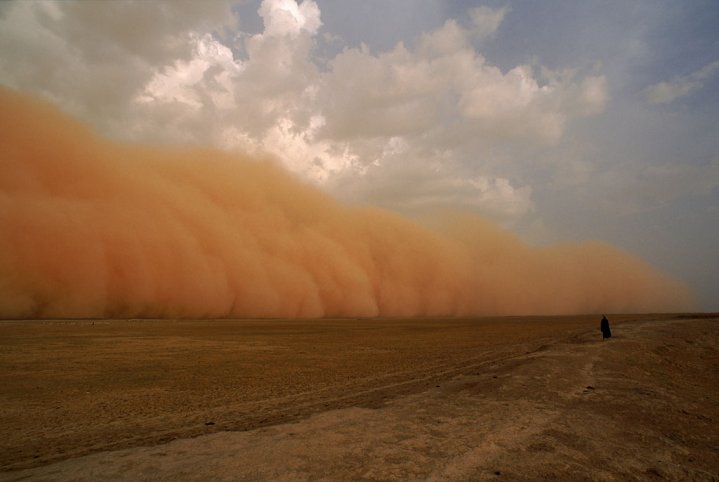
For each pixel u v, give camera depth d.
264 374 14.56
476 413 7.95
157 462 5.53
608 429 7.34
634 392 10.16
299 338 29.44
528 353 18.36
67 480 5.01
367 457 5.64
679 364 16.72
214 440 6.46
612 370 13.29
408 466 5.37
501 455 5.87
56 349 21.36
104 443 7.06
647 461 6.07
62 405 10.22
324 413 8.09
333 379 13.30
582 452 6.19
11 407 10.03
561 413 8.14
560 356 15.55
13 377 14.08
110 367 16.27
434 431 6.80
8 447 7.04
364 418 7.61
